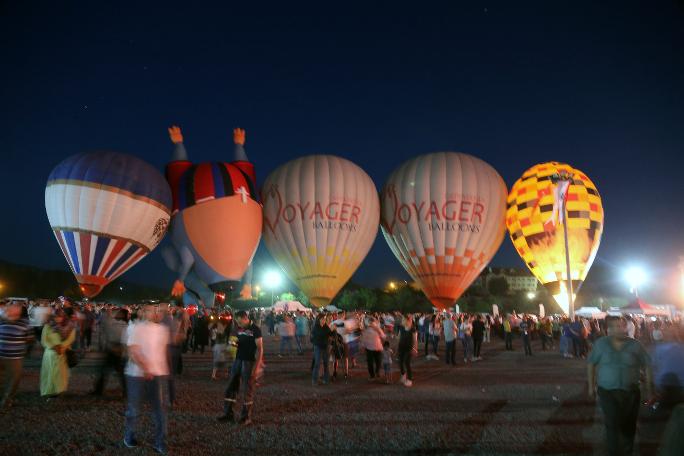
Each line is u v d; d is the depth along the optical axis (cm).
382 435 685
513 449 621
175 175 2509
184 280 2327
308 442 652
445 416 802
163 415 613
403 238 2647
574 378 1266
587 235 2666
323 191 2516
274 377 1269
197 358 1700
